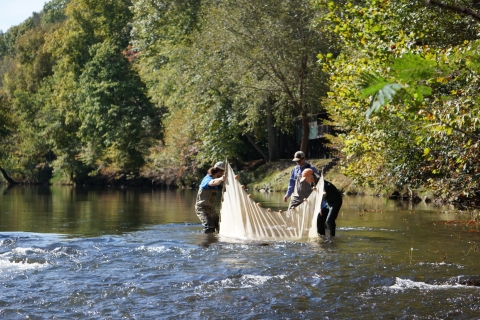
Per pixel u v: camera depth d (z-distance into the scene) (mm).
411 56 4828
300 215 11953
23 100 69750
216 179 12719
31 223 16203
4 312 6422
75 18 63281
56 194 38781
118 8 60562
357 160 18344
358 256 9547
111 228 14523
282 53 33094
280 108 37031
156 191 44125
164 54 47531
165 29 48750
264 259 9234
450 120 8945
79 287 7453
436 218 16766
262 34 33438
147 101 57531
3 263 8938
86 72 58406
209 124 39781
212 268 8531
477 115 8984
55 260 9156
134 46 52406
